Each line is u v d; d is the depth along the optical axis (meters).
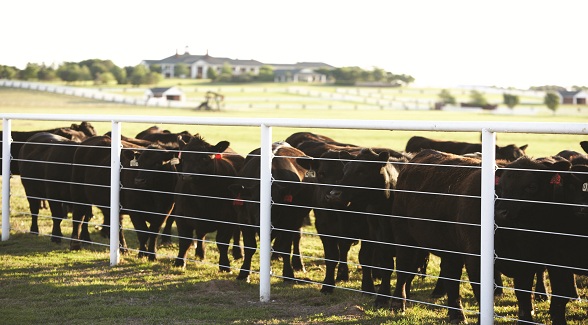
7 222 11.84
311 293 8.55
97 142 11.97
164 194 10.95
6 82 138.38
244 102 132.00
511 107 145.00
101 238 12.69
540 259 7.20
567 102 171.75
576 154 10.15
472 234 6.92
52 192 12.23
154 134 13.12
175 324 6.93
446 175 7.56
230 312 7.39
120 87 174.12
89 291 8.27
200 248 11.07
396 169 9.05
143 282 8.84
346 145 13.05
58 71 181.25
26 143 13.07
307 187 10.12
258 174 9.70
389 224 8.62
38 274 9.18
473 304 8.41
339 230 9.20
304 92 163.75
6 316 7.10
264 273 7.95
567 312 8.07
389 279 8.20
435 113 114.69
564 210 7.25
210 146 10.17
